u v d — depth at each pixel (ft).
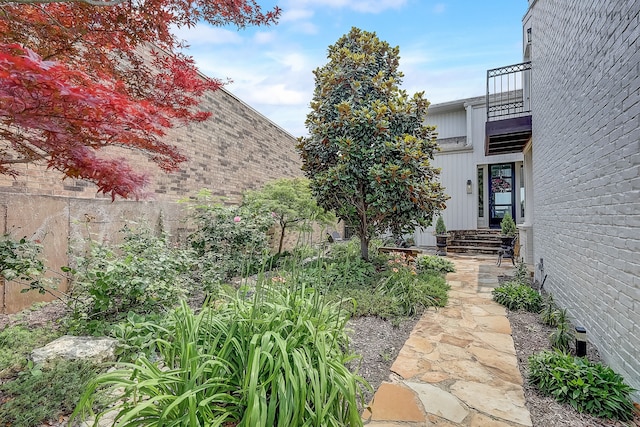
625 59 7.39
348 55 19.30
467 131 34.30
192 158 19.17
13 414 5.74
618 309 7.77
